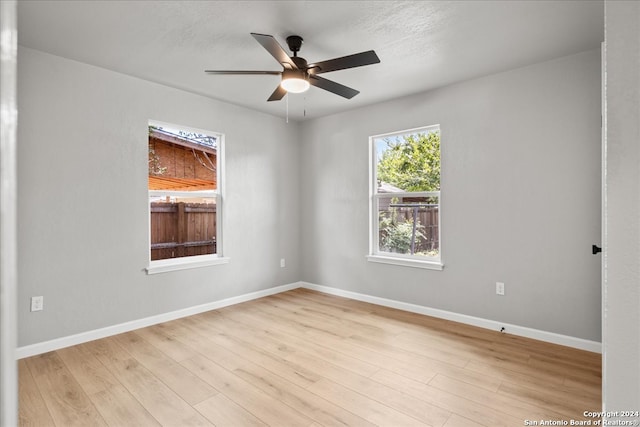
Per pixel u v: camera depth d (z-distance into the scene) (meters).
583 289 2.82
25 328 2.71
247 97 3.93
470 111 3.40
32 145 2.74
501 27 2.43
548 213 2.97
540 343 2.95
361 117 4.30
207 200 4.15
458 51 2.80
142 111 3.38
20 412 2.08
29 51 2.73
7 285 0.26
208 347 2.89
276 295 4.59
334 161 4.61
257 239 4.48
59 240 2.88
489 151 3.28
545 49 2.76
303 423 1.90
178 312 3.65
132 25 2.41
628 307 0.51
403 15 2.29
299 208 5.05
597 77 2.75
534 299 3.05
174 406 2.06
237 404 2.08
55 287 2.86
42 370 2.49
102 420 1.93
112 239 3.18
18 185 2.70
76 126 2.97
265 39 2.11
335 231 4.61
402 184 4.07
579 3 2.14
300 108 4.34
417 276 3.81
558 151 2.92
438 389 2.24
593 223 2.77
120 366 2.55
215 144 4.17
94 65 3.06
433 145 3.80
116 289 3.21
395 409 2.03
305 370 2.50
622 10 0.51
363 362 2.61
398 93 3.77
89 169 3.04
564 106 2.89
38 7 2.18
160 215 3.75
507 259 3.19
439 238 3.64
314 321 3.54
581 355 2.71
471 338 3.07
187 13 2.27
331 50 2.79
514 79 3.13
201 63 3.04
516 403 2.08
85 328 3.01
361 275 4.33
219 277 4.05
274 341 3.02
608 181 0.52
